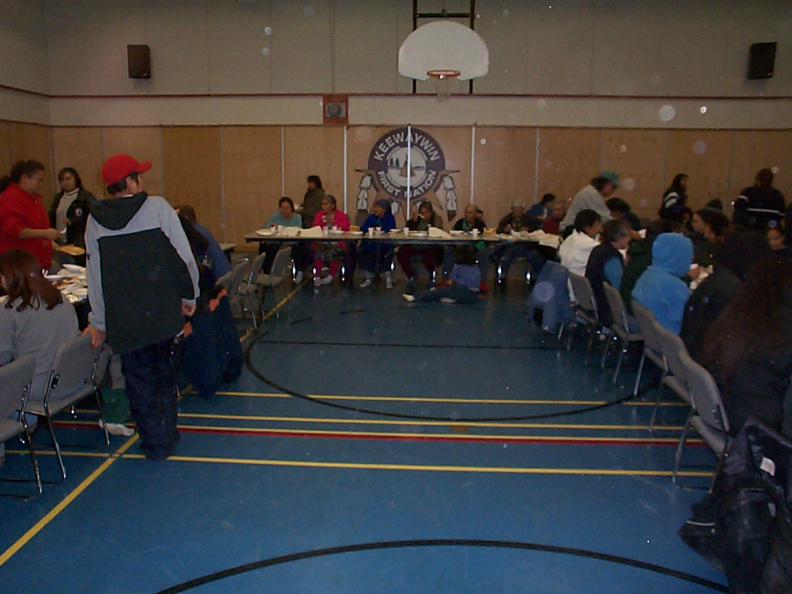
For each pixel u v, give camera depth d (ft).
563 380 16.46
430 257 30.01
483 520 9.61
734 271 13.39
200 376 14.43
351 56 40.75
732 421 8.36
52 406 10.35
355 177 41.78
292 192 42.14
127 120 41.88
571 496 10.39
